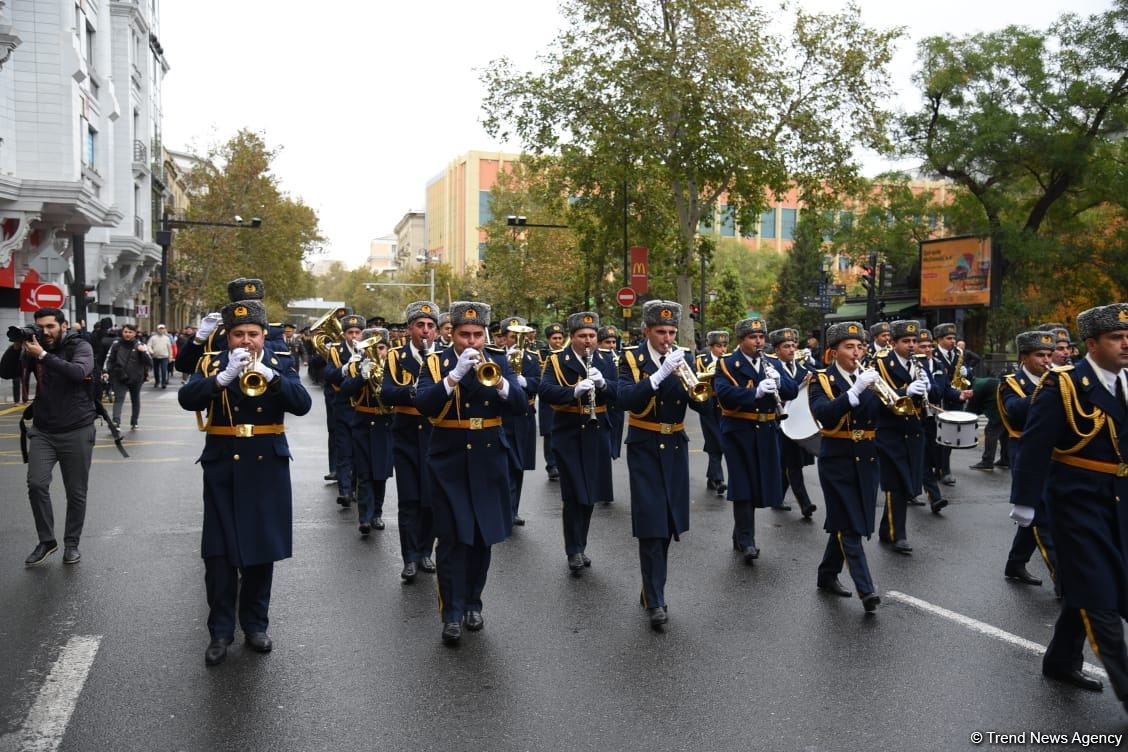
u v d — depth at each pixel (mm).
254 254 48719
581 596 6727
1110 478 4668
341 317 10734
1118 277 28703
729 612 6352
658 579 6172
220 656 5289
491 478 5961
